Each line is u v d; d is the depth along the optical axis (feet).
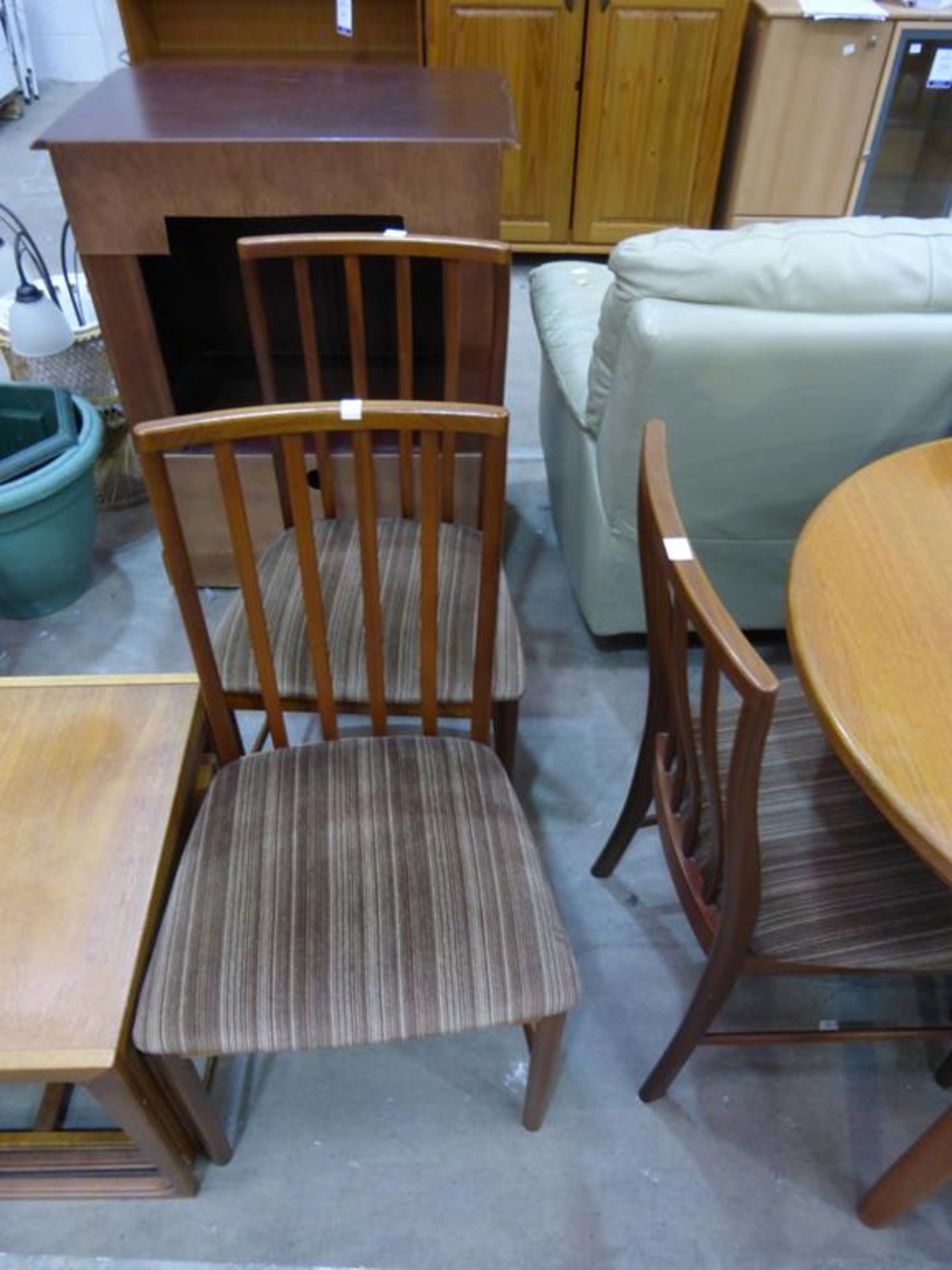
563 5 8.71
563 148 9.70
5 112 14.33
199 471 5.89
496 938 3.11
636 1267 3.65
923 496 3.73
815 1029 4.33
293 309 6.75
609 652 6.32
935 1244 3.70
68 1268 3.63
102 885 3.34
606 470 5.11
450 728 5.68
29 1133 3.78
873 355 4.40
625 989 4.51
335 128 4.77
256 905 3.19
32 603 6.34
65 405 6.03
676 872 3.66
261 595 3.90
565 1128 4.03
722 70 9.14
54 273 10.21
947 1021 4.39
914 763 2.70
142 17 8.74
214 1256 3.67
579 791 5.41
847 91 9.32
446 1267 3.65
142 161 4.61
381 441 5.91
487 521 3.24
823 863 3.32
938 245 4.30
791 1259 3.67
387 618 4.27
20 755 3.76
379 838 3.39
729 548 5.45
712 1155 3.95
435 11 8.75
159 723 3.89
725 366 4.40
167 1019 2.93
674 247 4.25
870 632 3.12
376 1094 4.13
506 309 4.74
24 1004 3.03
